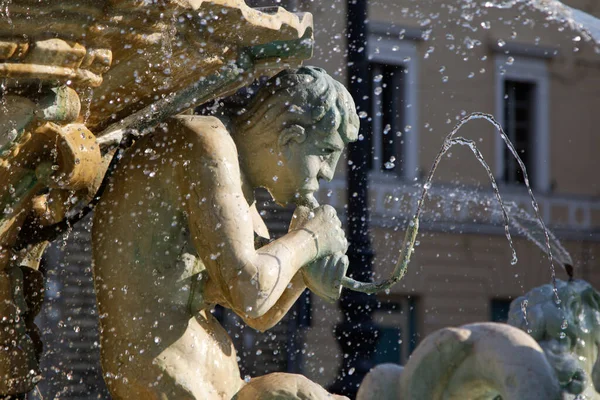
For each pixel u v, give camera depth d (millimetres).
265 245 5891
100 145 6453
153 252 5922
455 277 35312
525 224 18062
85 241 15609
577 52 39812
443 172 36031
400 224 33781
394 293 34469
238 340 23141
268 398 5906
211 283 5969
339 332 16656
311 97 6148
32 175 5906
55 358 14945
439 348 8172
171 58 5977
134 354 5832
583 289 8727
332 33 28766
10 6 5070
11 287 6172
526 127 39281
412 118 35406
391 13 35250
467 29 36688
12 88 5441
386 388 8484
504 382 7852
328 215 6039
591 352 8664
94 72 5609
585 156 39906
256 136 6184
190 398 5777
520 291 36156
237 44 6305
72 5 5223
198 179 5820
